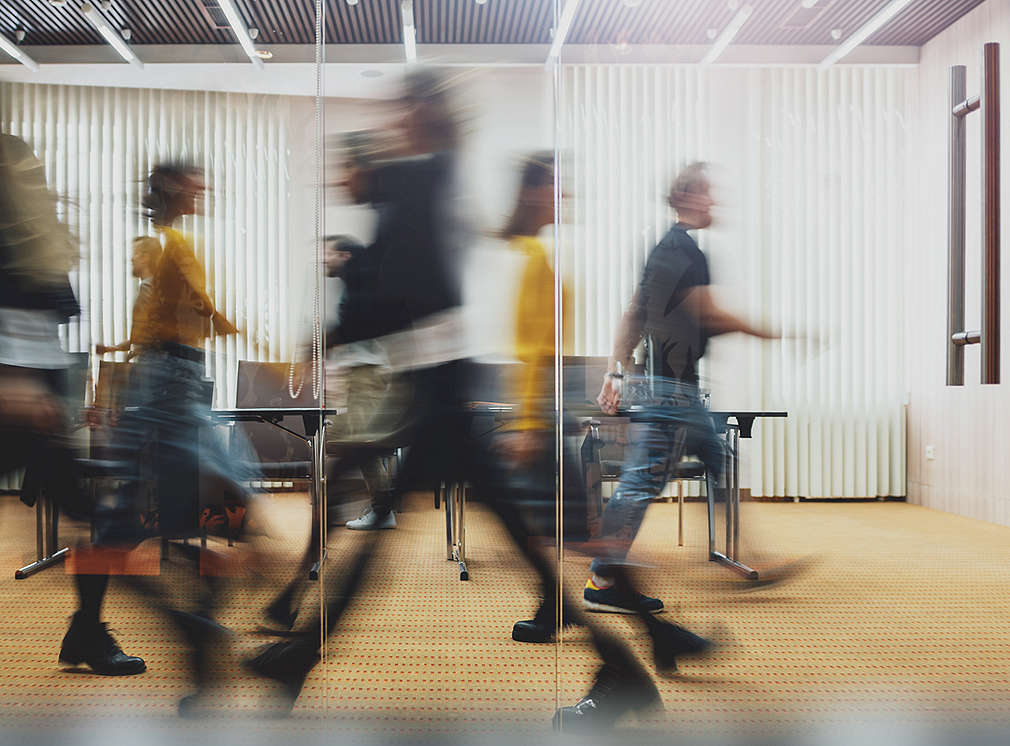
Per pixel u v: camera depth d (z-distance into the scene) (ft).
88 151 6.52
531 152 6.53
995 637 5.80
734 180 6.55
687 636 5.88
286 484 6.59
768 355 6.37
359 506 6.32
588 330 6.33
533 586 6.19
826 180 6.61
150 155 6.52
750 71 6.62
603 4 6.56
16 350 6.24
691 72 6.63
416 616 6.14
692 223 6.47
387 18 6.63
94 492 6.26
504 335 6.31
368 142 6.56
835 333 6.49
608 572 6.14
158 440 6.31
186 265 6.46
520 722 4.91
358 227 6.40
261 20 6.66
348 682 5.38
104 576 6.21
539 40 6.64
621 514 6.16
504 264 6.35
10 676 5.46
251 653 5.73
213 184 6.53
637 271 6.41
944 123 6.64
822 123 6.67
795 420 6.38
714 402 6.30
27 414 6.24
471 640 5.83
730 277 6.42
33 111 6.50
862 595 6.32
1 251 6.32
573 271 6.36
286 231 6.52
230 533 6.44
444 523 6.29
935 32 6.65
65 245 6.39
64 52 6.54
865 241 6.56
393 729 4.85
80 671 5.50
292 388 6.46
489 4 6.61
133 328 6.34
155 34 6.57
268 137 6.63
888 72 6.72
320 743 4.74
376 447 6.32
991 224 5.96
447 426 6.27
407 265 6.34
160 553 6.31
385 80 6.60
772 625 6.04
